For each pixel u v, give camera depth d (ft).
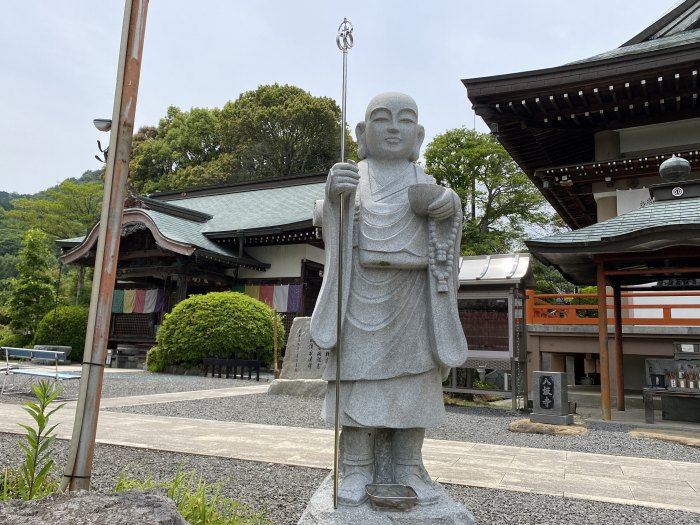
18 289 106.63
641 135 57.36
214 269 96.02
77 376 41.01
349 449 12.24
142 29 12.74
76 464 11.59
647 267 39.42
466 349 12.22
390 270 12.38
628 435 30.60
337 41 12.84
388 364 11.89
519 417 37.06
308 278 98.73
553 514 15.10
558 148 65.51
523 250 123.75
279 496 16.16
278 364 73.15
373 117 13.32
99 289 12.07
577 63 50.16
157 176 172.45
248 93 159.94
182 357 68.03
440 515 11.05
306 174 120.16
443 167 124.26
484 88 52.37
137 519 7.79
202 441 24.52
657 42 62.90
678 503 16.35
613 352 50.14
